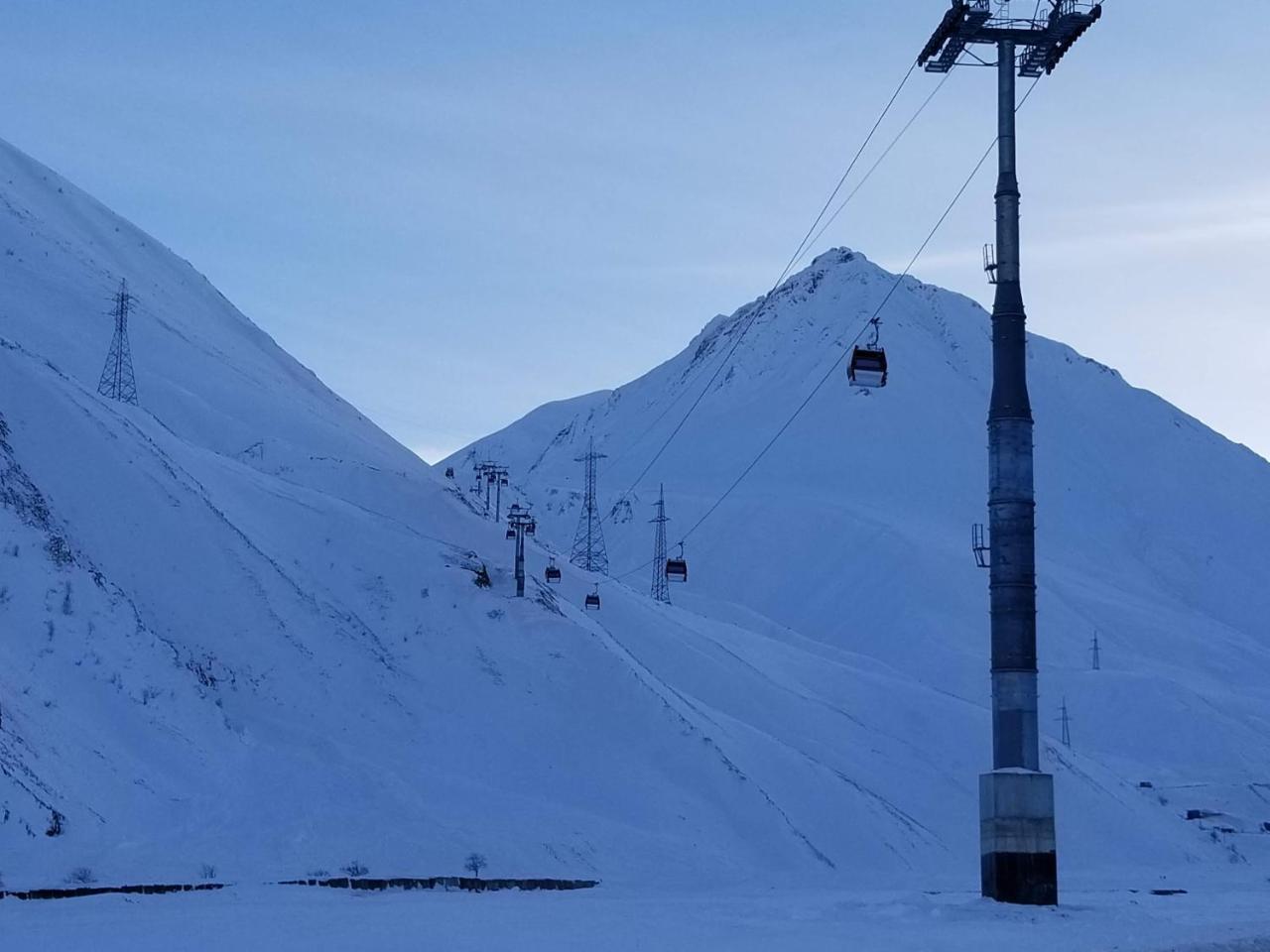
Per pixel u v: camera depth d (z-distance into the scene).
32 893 38.44
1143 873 82.00
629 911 36.16
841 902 38.50
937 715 112.31
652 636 102.81
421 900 40.12
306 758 61.84
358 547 86.25
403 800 59.75
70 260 178.50
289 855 49.28
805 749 92.75
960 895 41.88
